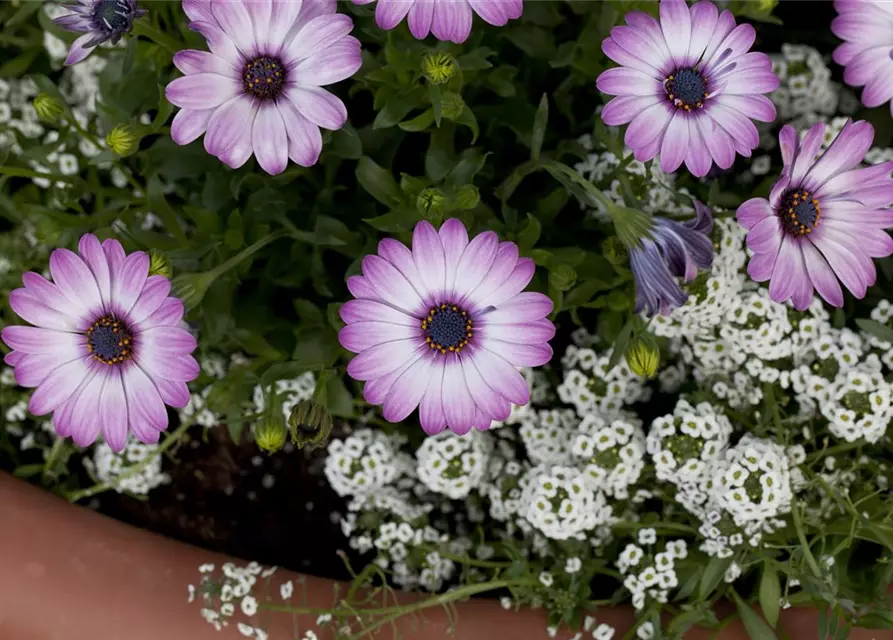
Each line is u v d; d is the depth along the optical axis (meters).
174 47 0.60
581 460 0.62
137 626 0.60
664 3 0.55
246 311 0.64
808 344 0.61
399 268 0.54
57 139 0.65
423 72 0.56
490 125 0.63
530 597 0.61
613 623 0.61
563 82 0.64
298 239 0.62
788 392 0.63
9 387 0.67
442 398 0.55
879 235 0.56
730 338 0.60
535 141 0.58
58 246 0.64
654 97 0.55
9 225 0.68
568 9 0.67
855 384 0.59
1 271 0.66
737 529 0.60
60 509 0.61
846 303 0.64
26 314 0.55
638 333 0.57
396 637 0.59
